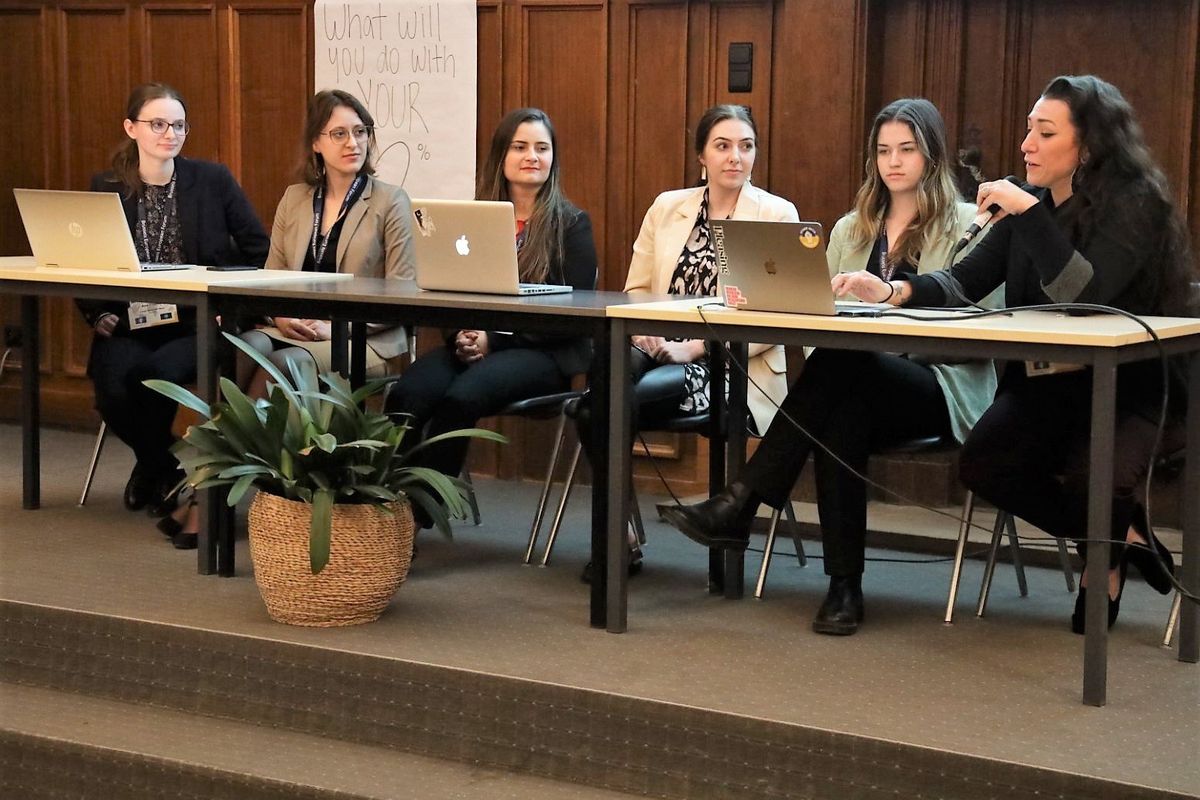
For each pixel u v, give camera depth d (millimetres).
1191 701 2773
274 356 4160
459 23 5117
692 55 4828
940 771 2496
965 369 3469
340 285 3686
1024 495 3230
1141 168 3074
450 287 3475
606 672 2906
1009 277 3324
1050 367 3070
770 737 2633
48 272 3904
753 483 3271
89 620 3285
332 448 3158
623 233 5008
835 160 4512
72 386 5910
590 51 4969
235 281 3727
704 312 3016
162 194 4457
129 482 4418
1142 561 3197
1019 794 2436
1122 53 4273
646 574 3795
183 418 5262
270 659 3094
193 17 5551
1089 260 3043
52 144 5844
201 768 2846
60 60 5781
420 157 5238
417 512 3820
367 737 3002
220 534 3656
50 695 3295
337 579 3176
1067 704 2746
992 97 4453
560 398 3869
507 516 4520
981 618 3385
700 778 2697
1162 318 2982
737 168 3887
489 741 2885
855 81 4465
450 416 3740
